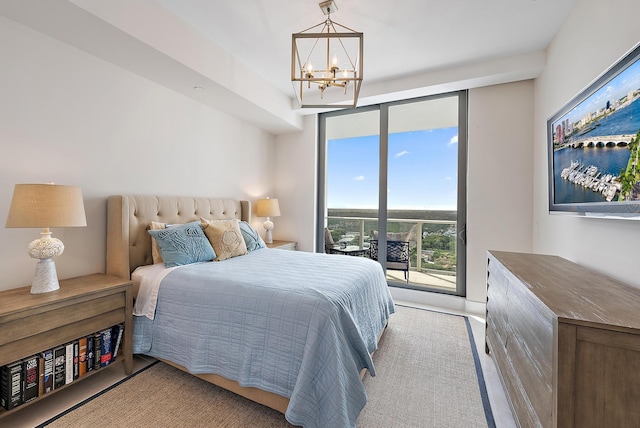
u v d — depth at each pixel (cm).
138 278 208
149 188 258
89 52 209
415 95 333
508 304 162
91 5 165
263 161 419
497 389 178
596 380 90
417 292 346
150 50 205
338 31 235
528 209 287
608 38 156
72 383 162
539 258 199
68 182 202
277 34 241
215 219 318
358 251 402
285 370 142
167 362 186
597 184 145
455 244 338
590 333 90
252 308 157
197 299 176
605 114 137
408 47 256
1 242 172
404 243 368
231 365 158
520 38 240
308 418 131
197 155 309
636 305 105
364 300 193
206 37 245
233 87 279
